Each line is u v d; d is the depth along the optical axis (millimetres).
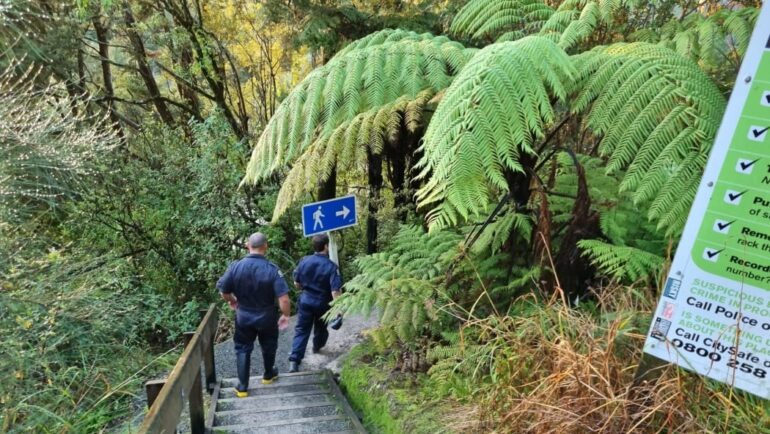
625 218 2732
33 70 6332
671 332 1629
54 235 6820
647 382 1867
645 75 2283
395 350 3754
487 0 3566
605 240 2840
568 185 3178
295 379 4469
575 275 2834
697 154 2041
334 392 3994
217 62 9289
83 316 5082
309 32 6074
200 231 7863
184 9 8562
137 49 9492
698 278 1557
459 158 2184
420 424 2705
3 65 5656
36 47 6199
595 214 2756
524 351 2256
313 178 3410
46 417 3926
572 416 1860
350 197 5027
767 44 1368
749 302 1473
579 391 1955
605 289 2555
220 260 7750
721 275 1512
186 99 10711
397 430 2873
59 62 7176
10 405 3779
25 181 5094
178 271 7844
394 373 3508
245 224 7789
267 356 4387
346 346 5234
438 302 3309
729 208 1474
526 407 2029
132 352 5719
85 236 7262
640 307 2312
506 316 2648
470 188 2166
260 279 4137
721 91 2658
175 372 2721
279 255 8102
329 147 3314
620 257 2395
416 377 3363
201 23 8844
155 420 2133
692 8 3627
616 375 1977
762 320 1458
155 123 8320
